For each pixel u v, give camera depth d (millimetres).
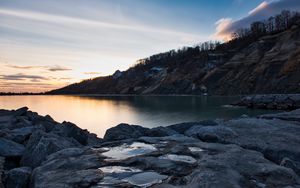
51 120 23609
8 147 12477
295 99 65000
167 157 8836
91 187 6672
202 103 90938
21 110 27188
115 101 125375
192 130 13250
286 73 131250
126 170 7793
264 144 10391
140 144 10828
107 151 9828
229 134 11672
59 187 6664
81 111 71875
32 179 7832
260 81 142500
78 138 16656
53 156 9289
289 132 12422
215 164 7652
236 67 172750
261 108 68688
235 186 6301
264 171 7312
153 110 69938
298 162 8930
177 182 6840
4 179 8578
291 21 197875
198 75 198500
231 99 112062
